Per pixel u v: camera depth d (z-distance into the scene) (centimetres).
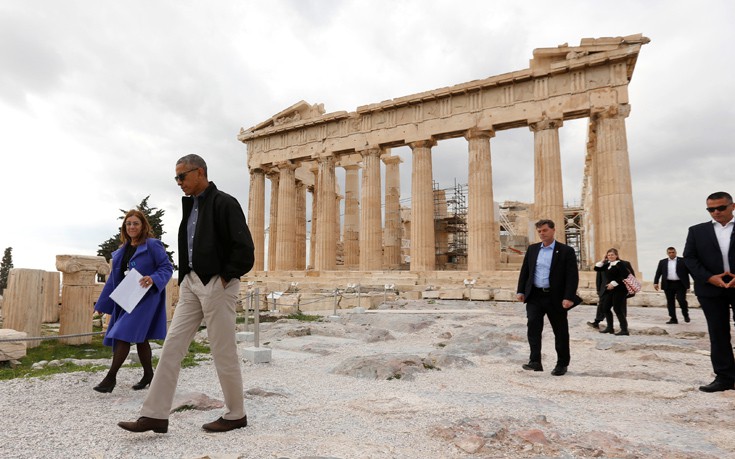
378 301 2419
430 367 770
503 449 386
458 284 2789
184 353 440
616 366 808
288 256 3841
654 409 532
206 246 433
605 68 2698
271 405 539
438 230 4584
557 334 750
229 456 351
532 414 499
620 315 1200
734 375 618
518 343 1098
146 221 668
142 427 407
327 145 3672
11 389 605
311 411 513
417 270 3075
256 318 912
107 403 547
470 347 977
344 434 429
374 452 376
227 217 443
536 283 775
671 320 1448
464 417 477
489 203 2959
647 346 967
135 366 786
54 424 458
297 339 1182
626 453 370
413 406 523
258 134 4056
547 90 2823
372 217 3366
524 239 4706
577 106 2728
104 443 400
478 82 2997
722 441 411
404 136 3297
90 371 723
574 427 452
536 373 752
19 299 1023
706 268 635
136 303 614
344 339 1198
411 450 385
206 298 431
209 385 662
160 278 637
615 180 2573
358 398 573
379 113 3438
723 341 623
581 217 5469
